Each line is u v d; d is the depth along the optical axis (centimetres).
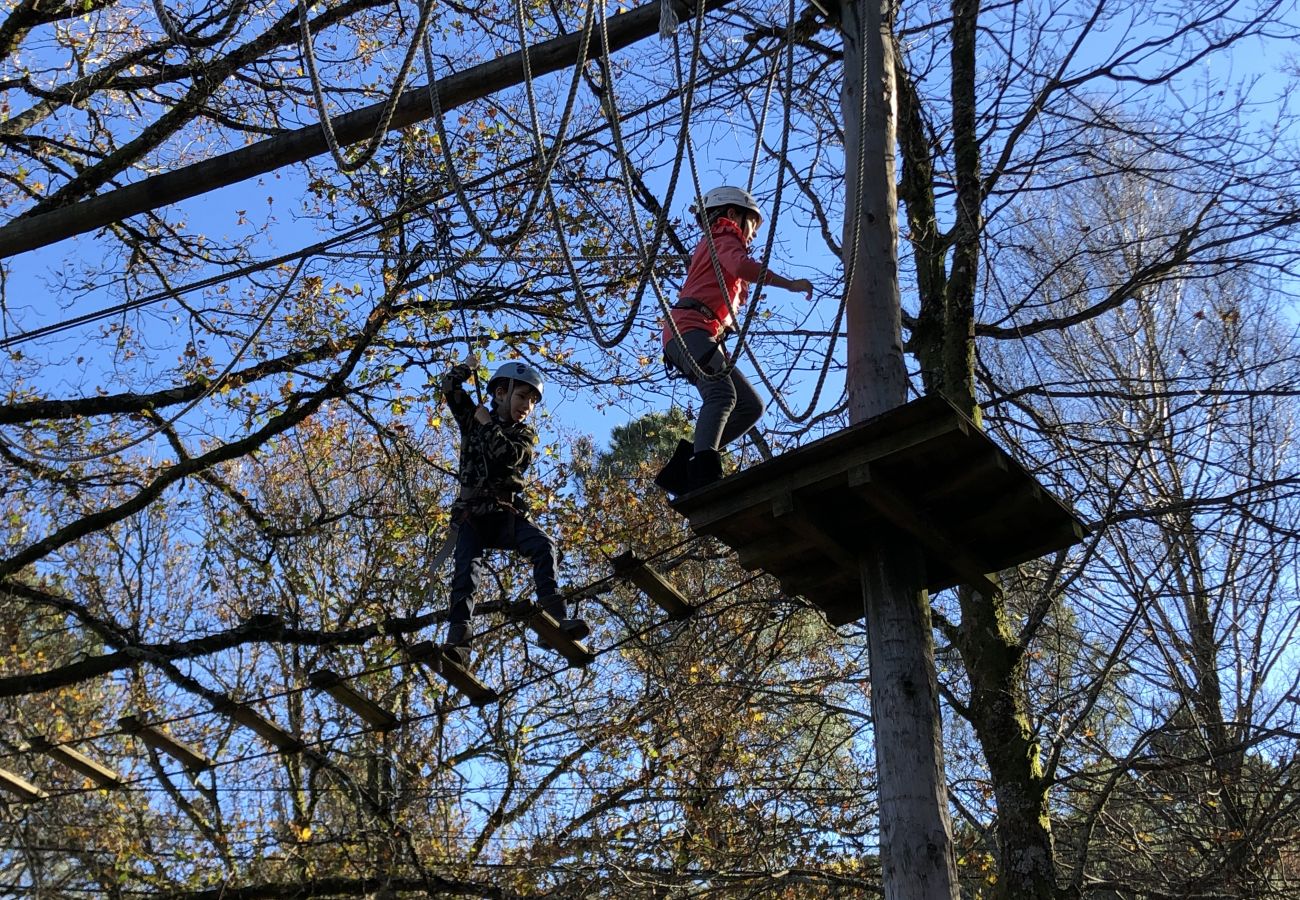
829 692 1388
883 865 506
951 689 1195
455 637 725
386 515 1326
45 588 1401
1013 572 1071
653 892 1184
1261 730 1023
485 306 1198
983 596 954
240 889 1342
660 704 1357
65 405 1164
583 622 710
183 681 1100
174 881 1498
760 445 996
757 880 1134
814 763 1403
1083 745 1110
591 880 1214
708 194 682
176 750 920
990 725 915
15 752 966
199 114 1192
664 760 1405
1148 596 955
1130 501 1088
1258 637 1107
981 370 1023
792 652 1405
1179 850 1170
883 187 632
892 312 607
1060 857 1158
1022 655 945
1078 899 888
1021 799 882
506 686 1606
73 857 1491
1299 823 1073
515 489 747
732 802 1323
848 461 530
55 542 1124
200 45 864
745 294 686
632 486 1467
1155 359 1223
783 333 995
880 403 585
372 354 1207
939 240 974
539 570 723
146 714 1566
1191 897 948
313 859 1440
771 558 602
